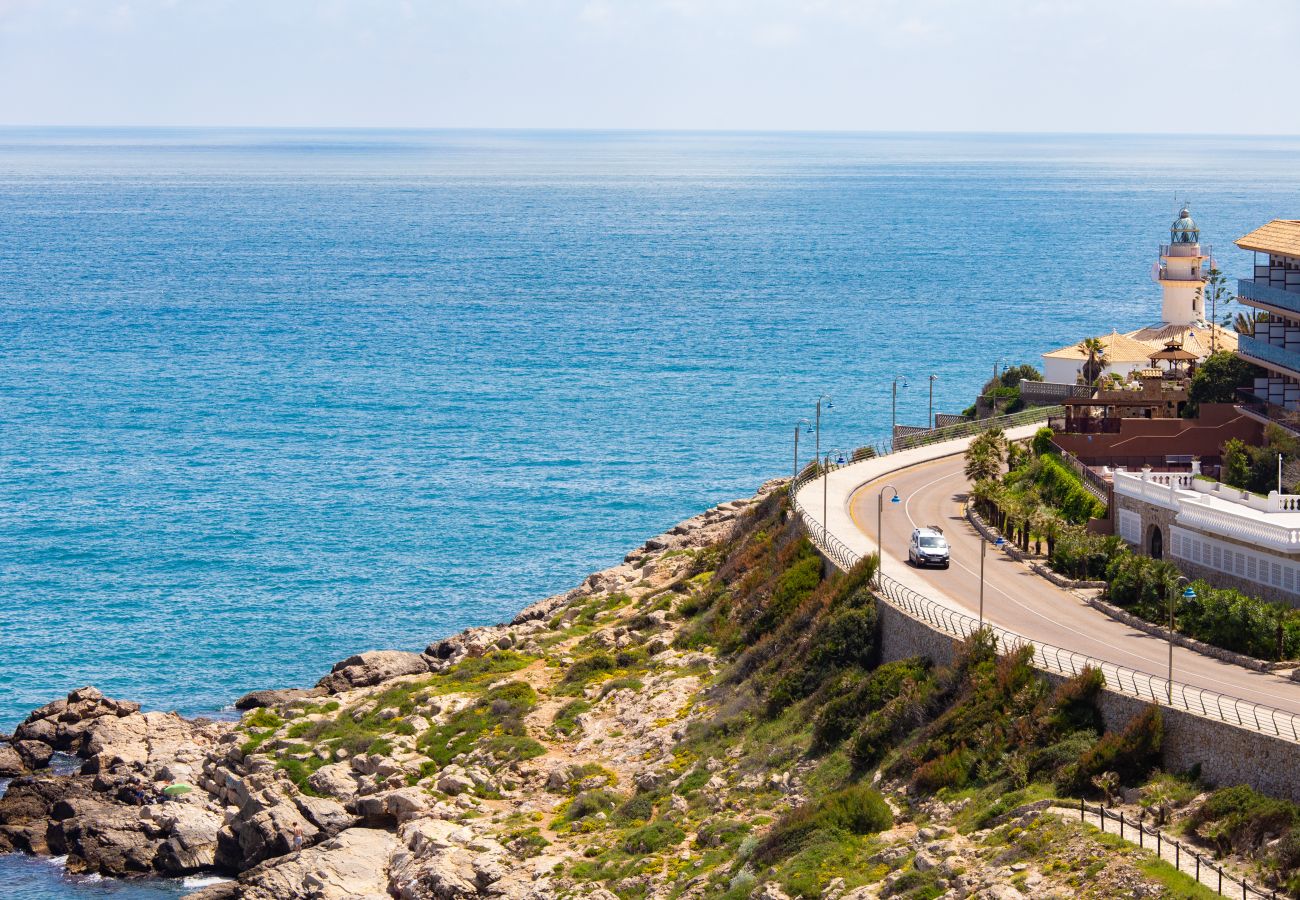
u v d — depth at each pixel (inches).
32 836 3095.5
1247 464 3693.4
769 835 2421.3
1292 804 1975.9
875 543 3580.2
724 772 2839.6
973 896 1991.9
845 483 4303.6
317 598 4837.6
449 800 2962.6
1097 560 3233.3
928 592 3144.7
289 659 4284.0
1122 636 2810.0
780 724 2925.7
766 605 3420.3
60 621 4601.4
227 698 3986.2
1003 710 2460.6
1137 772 2208.4
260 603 4783.5
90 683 4089.6
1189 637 2748.5
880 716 2667.3
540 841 2719.0
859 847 2304.4
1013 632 2819.9
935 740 2497.5
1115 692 2336.4
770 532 3996.1
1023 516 3548.2
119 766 3329.2
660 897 2405.3
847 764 2642.7
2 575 5064.0
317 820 2942.9
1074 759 2271.2
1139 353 5216.5
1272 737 2034.9
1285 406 4045.3
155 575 5068.9
